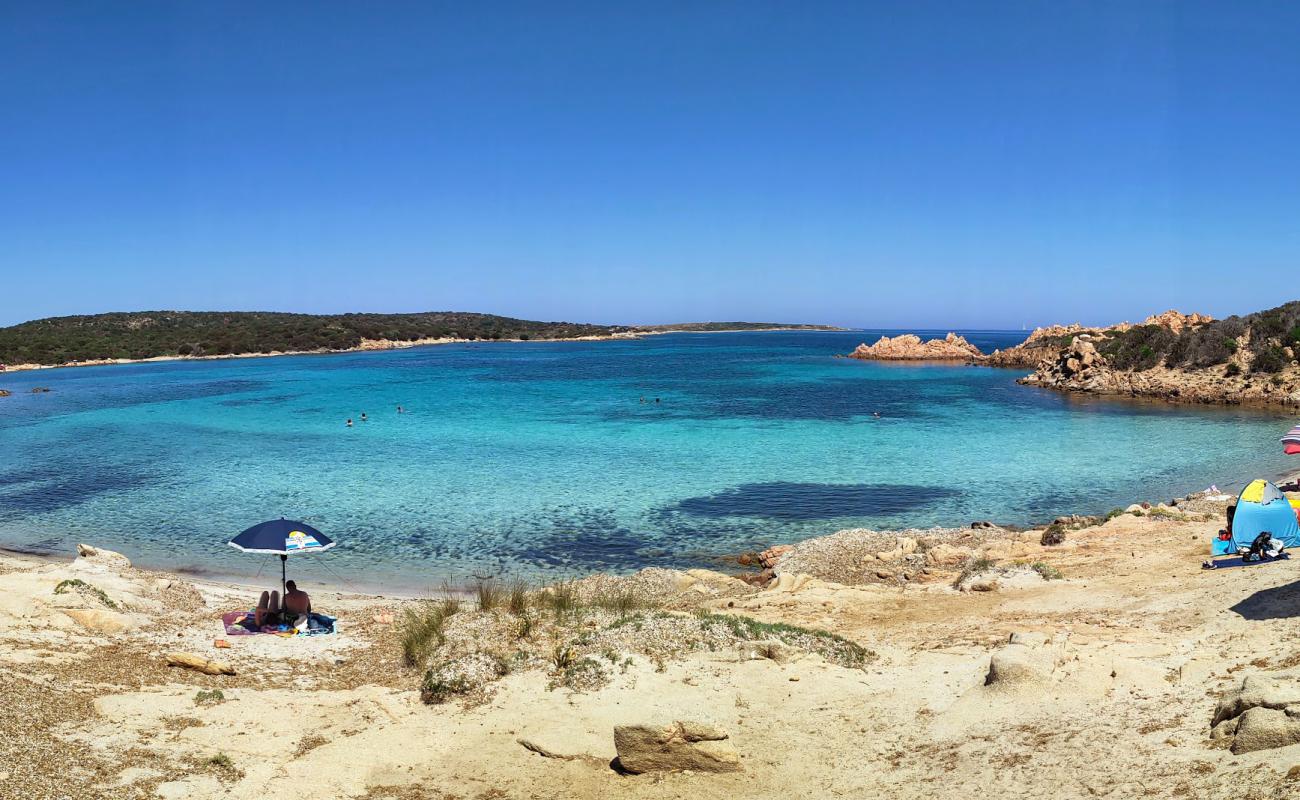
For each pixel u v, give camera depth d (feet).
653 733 31.89
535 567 76.13
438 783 32.07
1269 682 28.22
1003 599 54.85
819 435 153.79
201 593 62.75
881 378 300.20
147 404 229.66
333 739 35.86
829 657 43.14
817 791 29.76
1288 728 24.44
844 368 362.94
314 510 97.66
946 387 260.21
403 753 34.55
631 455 132.87
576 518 93.04
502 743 35.40
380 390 262.06
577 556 79.46
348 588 70.33
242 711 38.06
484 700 40.06
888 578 67.10
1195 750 26.71
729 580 67.62
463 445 144.77
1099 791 25.77
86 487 112.57
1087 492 104.06
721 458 129.59
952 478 113.09
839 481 111.55
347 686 44.27
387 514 95.30
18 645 43.83
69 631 47.96
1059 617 48.26
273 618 54.60
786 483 110.52
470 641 46.42
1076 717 31.68
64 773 28.81
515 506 98.78
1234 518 55.72
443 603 57.57
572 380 298.97
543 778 32.24
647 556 79.51
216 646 49.21
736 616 50.78
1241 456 127.54
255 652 48.93
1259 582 47.32
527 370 361.51
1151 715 30.58
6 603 50.19
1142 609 47.55
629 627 45.68
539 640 46.19
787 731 34.86
